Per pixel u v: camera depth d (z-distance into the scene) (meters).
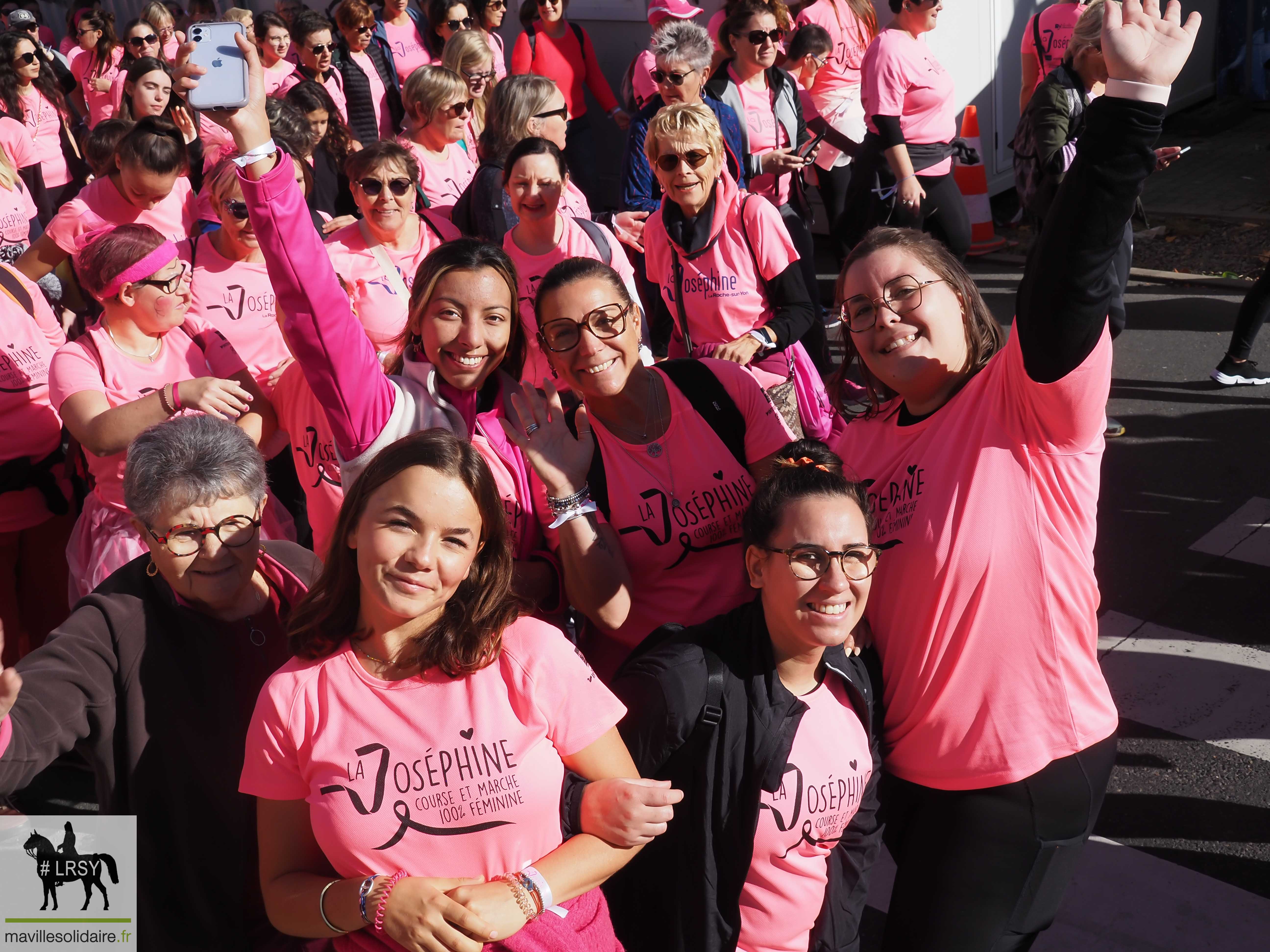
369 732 1.85
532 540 2.75
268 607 2.28
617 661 2.75
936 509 2.17
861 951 3.13
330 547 1.94
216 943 2.22
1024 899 2.21
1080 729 2.17
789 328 4.11
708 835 2.12
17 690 1.90
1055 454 2.12
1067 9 7.22
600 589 2.52
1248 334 6.09
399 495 1.81
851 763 2.18
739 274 4.20
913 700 2.21
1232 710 3.89
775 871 2.17
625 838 1.88
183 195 5.26
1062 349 1.97
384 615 1.87
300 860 1.92
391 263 4.42
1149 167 1.85
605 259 4.39
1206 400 6.08
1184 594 4.55
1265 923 3.06
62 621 3.89
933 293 2.22
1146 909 3.14
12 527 3.74
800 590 2.05
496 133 4.99
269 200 2.34
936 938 2.21
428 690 1.87
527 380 3.68
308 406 3.12
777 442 2.72
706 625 2.22
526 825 1.86
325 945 1.88
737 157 5.85
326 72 8.27
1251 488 5.25
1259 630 4.30
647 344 4.75
